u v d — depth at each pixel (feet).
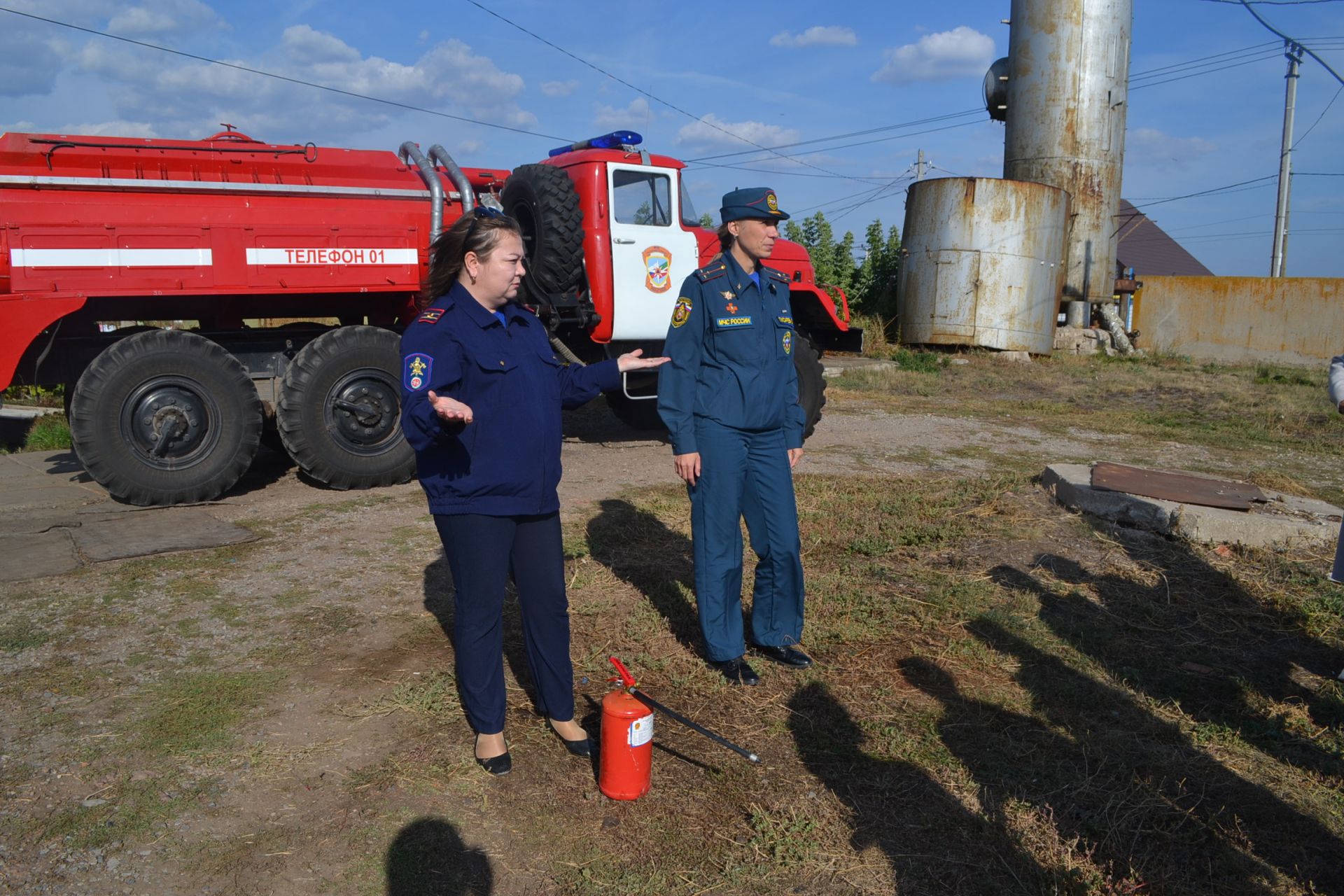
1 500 20.51
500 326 9.14
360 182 22.84
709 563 11.53
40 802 8.95
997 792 9.37
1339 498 22.74
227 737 10.21
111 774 9.46
